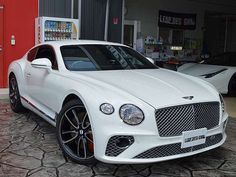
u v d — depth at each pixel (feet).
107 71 14.15
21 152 13.34
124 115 10.62
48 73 14.79
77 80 12.78
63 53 15.06
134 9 41.98
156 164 12.47
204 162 12.81
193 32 49.14
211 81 26.78
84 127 11.81
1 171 11.51
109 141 10.66
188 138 11.14
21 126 17.02
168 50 45.73
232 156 13.50
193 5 48.52
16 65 19.20
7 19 28.25
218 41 54.90
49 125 17.24
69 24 29.17
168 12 45.39
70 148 12.49
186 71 28.45
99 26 32.53
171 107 10.91
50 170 11.66
